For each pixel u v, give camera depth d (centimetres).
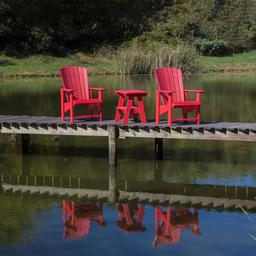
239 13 4644
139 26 4384
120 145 1266
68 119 1179
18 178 1001
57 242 686
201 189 923
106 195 901
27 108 1823
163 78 1140
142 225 750
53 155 1173
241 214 793
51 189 936
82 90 1192
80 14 4288
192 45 3966
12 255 648
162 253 650
